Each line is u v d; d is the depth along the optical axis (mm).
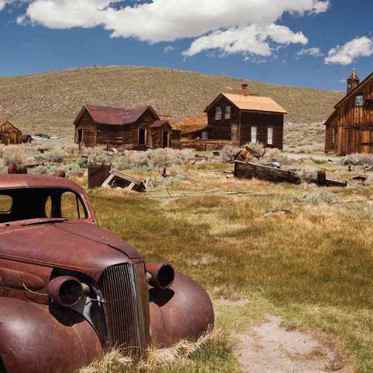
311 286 7891
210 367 4973
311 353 5574
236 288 7742
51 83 164875
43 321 4215
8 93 153000
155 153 36500
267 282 8062
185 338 4949
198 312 5102
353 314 6777
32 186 5406
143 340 4512
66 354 4145
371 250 10266
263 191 21500
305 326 6305
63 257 4496
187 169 32188
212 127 56219
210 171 30938
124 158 36844
